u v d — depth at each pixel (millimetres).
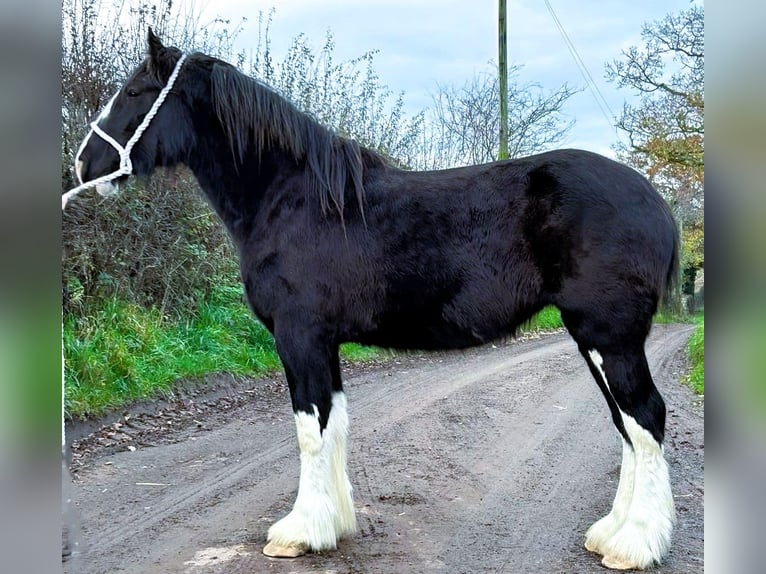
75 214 6438
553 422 5820
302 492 3109
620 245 2842
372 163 3256
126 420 5355
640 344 2898
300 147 3197
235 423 5656
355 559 3035
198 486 4059
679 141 15641
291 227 3143
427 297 3061
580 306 2883
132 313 6762
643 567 2855
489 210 2984
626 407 2891
